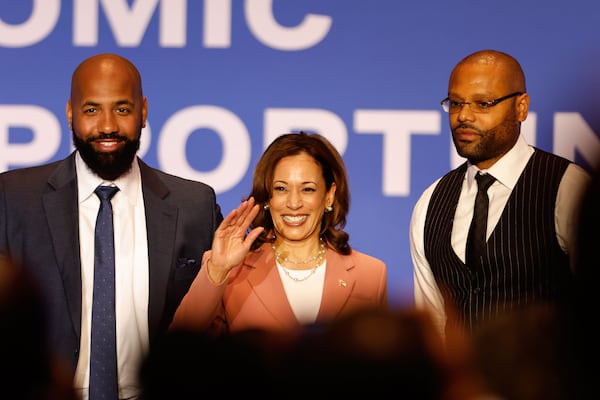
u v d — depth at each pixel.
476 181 7.86
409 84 10.94
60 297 7.32
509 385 2.74
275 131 10.95
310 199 7.16
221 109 10.97
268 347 2.69
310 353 2.58
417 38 10.93
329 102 10.95
